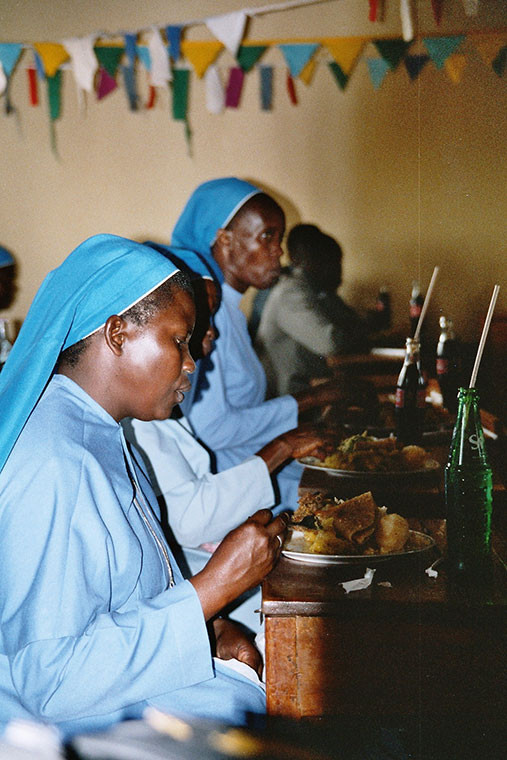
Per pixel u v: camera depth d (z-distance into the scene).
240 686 1.27
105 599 1.07
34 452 1.04
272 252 2.51
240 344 2.55
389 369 3.31
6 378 1.15
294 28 4.39
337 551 1.29
